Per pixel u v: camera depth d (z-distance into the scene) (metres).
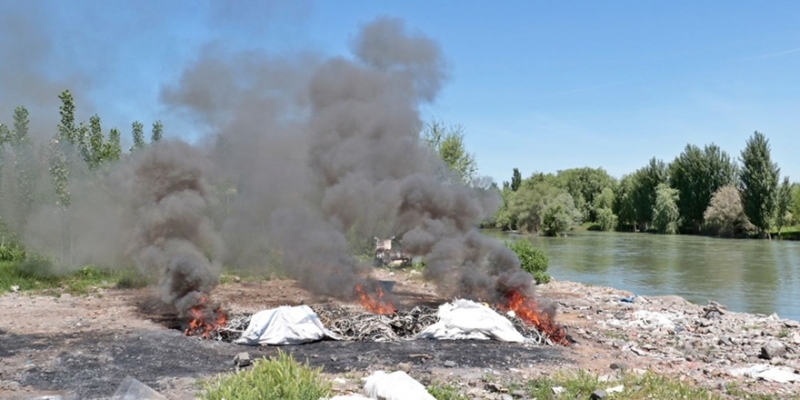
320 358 9.33
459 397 7.23
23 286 16.97
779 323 14.34
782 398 7.72
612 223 81.12
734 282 25.38
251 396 6.19
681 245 49.38
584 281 25.67
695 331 13.24
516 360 9.29
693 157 72.12
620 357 10.03
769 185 59.97
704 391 7.74
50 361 9.15
